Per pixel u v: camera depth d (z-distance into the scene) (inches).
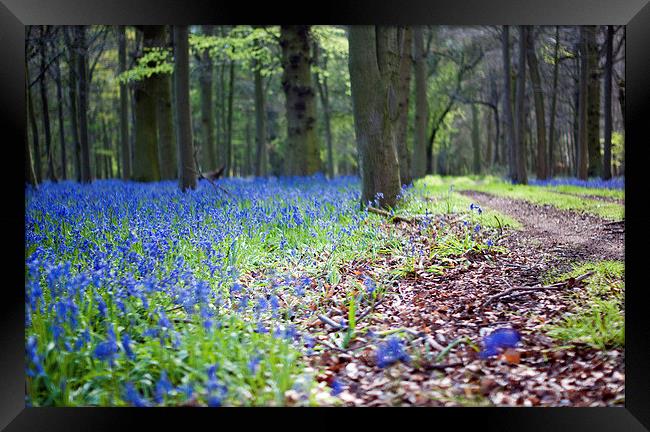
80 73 676.7
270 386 150.3
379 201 367.2
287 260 270.8
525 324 190.5
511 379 159.0
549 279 239.0
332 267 252.7
